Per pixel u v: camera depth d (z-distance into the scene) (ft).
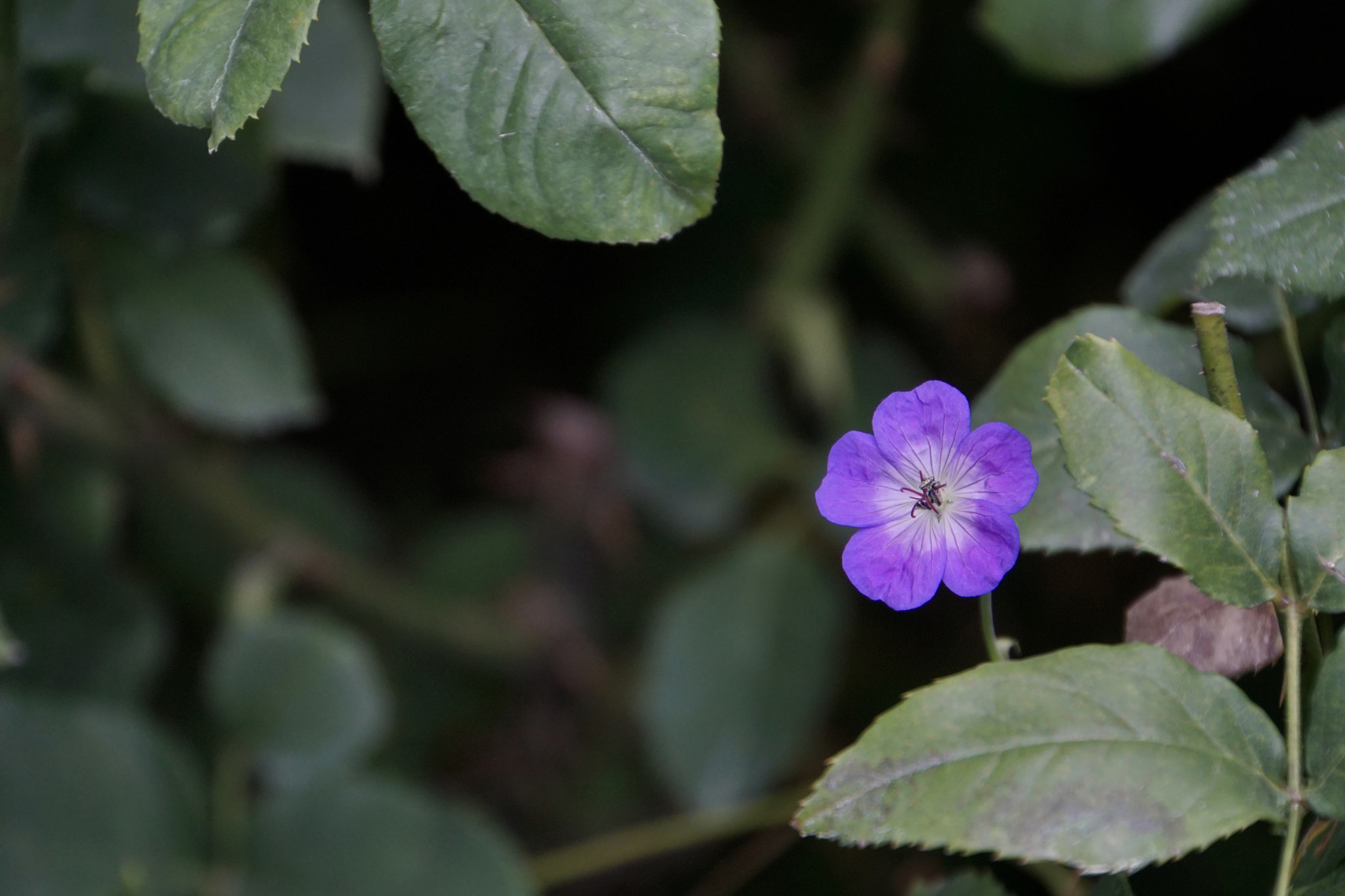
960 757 3.00
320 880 3.77
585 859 4.29
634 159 3.02
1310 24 5.22
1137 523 3.03
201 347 3.67
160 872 3.76
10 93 3.24
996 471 3.07
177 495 4.35
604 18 3.01
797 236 4.98
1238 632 3.10
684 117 3.01
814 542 4.90
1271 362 3.80
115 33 3.43
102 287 3.64
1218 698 3.01
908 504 3.10
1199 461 3.03
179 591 5.05
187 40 3.01
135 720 3.79
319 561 4.66
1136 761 3.00
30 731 3.74
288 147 3.54
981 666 3.01
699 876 5.03
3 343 3.57
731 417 4.95
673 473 4.89
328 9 3.54
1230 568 3.03
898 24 4.63
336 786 3.83
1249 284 3.22
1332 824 3.03
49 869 3.71
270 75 3.00
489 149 3.03
